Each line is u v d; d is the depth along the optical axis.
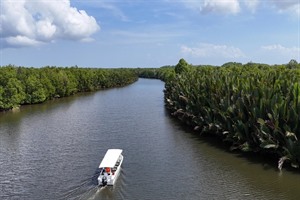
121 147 43.50
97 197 28.08
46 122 63.34
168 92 80.56
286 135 32.03
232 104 41.16
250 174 32.38
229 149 41.03
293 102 33.72
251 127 36.75
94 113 73.69
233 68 71.81
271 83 40.78
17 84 83.88
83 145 45.09
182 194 28.28
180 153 40.00
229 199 27.17
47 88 101.38
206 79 53.25
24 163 37.78
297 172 32.31
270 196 27.58
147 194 28.39
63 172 34.44
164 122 60.53
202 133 49.62
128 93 126.00
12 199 28.17
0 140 49.16
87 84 136.75
